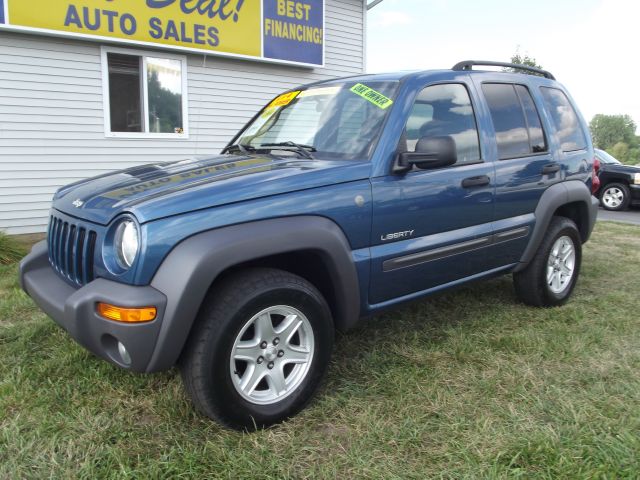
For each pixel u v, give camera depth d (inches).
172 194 95.3
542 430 99.3
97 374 119.5
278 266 112.3
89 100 310.0
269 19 361.1
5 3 266.8
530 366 127.7
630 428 99.3
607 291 192.9
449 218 131.4
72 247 107.2
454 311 167.2
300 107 145.8
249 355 99.0
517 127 156.4
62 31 285.3
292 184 104.0
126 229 91.9
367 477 87.7
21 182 296.4
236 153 141.6
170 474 87.5
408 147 123.4
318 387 109.3
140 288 89.5
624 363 129.3
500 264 151.8
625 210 514.3
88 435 97.2
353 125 126.8
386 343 141.2
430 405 109.8
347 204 109.9
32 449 93.5
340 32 421.4
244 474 87.7
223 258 91.8
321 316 106.4
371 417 104.7
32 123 294.7
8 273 210.8
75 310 92.7
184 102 346.0
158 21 315.3
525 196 153.9
